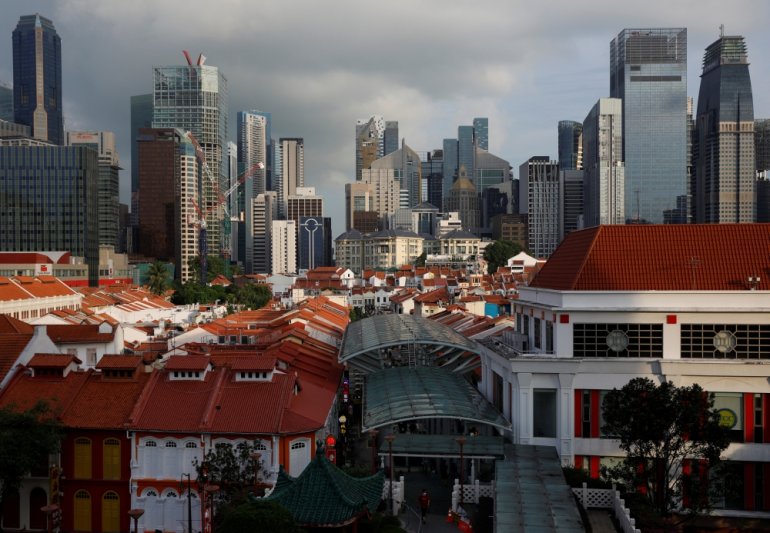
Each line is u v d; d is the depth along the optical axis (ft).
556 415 221.05
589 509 187.73
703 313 215.72
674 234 231.30
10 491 208.13
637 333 218.59
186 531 213.05
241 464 208.64
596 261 227.40
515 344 252.21
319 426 219.82
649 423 178.81
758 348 214.69
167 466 216.13
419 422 287.89
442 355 328.29
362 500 166.40
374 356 336.49
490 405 250.78
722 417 213.05
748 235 228.84
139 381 235.61
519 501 170.71
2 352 244.63
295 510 160.66
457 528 188.14
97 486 220.23
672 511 202.28
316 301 622.13
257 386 229.86
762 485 210.38
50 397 228.43
